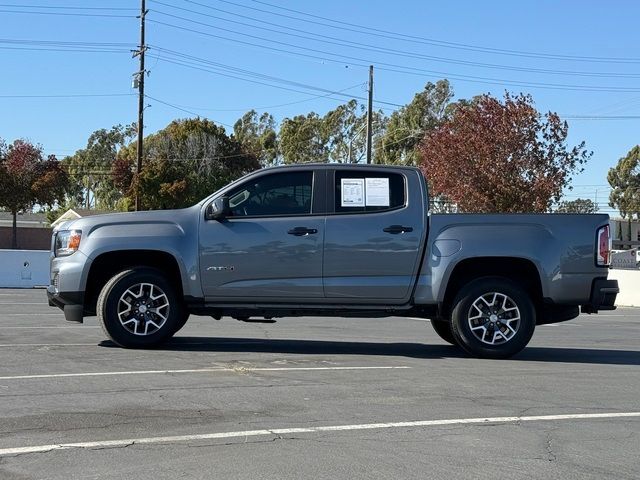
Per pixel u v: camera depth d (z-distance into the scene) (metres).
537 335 13.41
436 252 9.23
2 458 5.12
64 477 4.78
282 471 4.96
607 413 6.67
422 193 9.38
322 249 9.19
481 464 5.19
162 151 58.78
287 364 8.65
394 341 11.40
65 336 10.74
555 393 7.43
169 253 9.18
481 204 28.81
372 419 6.27
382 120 59.06
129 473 4.88
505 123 28.98
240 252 9.19
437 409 6.64
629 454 5.50
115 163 53.25
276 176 9.44
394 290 9.23
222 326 13.03
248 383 7.52
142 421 6.07
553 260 9.20
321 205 9.33
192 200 52.22
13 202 50.56
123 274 9.26
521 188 28.53
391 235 9.22
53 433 5.71
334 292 9.22
